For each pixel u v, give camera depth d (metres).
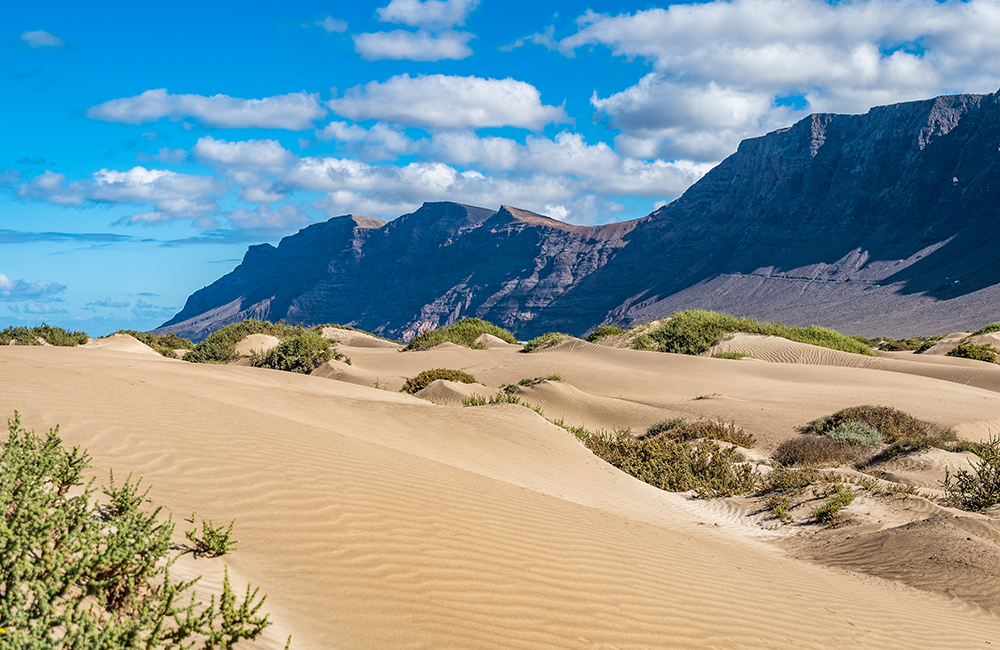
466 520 7.66
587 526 8.74
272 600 5.18
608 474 15.99
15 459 5.05
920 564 9.57
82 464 5.77
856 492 13.66
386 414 17.44
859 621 7.29
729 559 9.17
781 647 6.19
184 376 18.67
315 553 6.14
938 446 18.50
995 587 8.55
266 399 16.80
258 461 8.29
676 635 5.95
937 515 11.37
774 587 8.02
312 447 9.43
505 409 19.62
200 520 6.41
